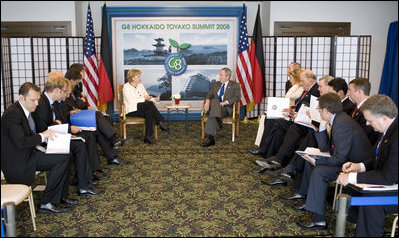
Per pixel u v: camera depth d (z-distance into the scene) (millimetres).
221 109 6188
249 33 8250
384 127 2789
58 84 3936
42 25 7742
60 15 7715
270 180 4461
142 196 3998
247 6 8188
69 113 4699
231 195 4027
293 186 4141
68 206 3725
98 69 7641
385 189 2654
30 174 3391
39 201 3809
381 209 2746
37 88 3432
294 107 5176
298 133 4484
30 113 3641
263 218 3492
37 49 7145
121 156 5406
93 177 4473
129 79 6184
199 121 7867
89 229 3271
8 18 7715
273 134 4988
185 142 6191
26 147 3309
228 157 5383
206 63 7855
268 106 5066
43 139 3451
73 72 5105
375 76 8492
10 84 7102
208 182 4414
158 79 7855
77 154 3949
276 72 7547
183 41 7754
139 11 7570
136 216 3527
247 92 7469
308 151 3646
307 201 3246
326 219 3443
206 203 3824
